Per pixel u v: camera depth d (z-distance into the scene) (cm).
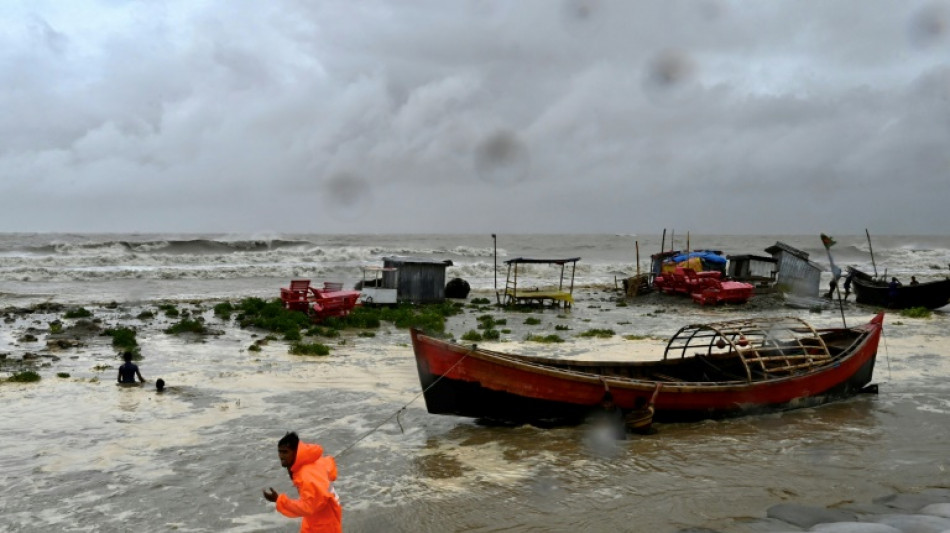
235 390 1499
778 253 3897
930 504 920
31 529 818
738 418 1338
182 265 5084
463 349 1162
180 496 924
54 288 3812
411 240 13250
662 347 2167
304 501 613
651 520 863
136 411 1322
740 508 905
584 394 1216
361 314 2703
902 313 3158
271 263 5388
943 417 1364
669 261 4209
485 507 898
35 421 1246
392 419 1301
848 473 1045
